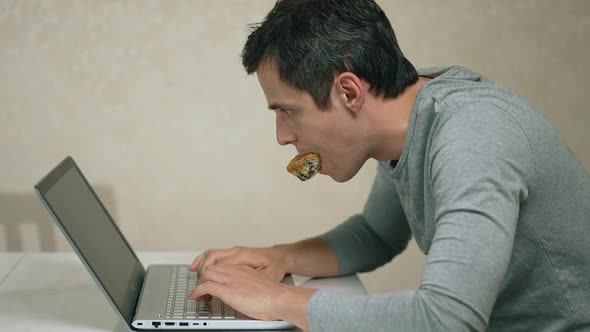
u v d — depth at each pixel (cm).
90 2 175
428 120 93
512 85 189
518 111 88
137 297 115
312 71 91
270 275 117
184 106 183
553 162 89
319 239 126
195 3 177
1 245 190
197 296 102
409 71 97
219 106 184
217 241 194
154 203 190
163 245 193
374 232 128
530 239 92
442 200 82
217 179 190
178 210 191
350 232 127
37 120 182
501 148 82
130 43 178
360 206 195
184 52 180
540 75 189
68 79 179
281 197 192
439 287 79
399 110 96
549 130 90
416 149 95
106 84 180
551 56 188
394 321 83
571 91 191
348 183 193
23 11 175
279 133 99
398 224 127
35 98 180
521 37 186
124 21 177
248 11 179
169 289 113
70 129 183
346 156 98
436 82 95
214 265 107
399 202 125
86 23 176
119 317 101
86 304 113
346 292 117
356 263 125
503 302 99
